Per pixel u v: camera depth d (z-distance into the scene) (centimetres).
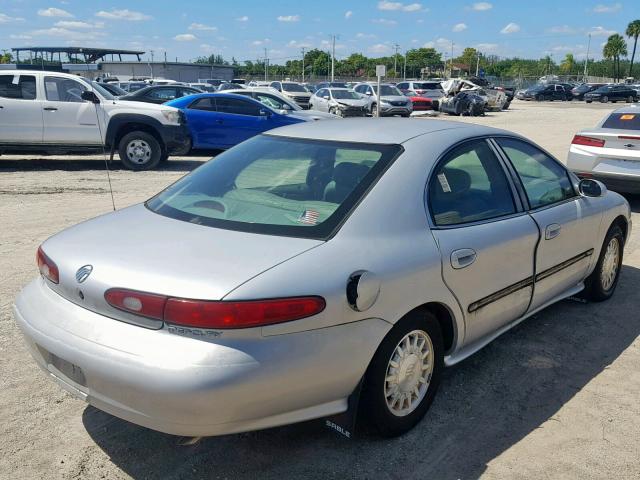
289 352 263
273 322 259
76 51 5084
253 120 1448
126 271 272
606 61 13612
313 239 293
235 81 5022
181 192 362
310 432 334
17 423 337
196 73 6888
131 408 262
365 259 292
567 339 458
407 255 308
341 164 341
